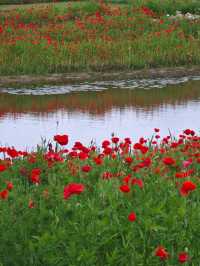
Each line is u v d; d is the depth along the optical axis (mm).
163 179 7801
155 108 18500
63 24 29531
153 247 6191
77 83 22141
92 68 24156
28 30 27359
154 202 6895
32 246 6164
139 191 7199
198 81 23203
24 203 6949
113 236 6211
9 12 33688
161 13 35656
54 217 6715
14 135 14852
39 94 20250
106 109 18219
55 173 8531
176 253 6172
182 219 6594
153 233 6391
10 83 21688
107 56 24703
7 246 6340
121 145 9438
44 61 23594
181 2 37375
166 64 25578
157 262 6066
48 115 17250
